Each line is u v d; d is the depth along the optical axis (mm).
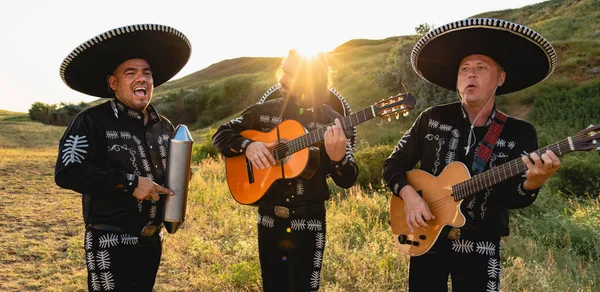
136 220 2865
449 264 2805
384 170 3066
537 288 4664
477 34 2682
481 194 2740
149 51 3074
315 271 3137
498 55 2762
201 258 5891
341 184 3119
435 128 2941
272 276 3230
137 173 2893
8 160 18703
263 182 3205
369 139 18188
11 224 7797
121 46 2867
